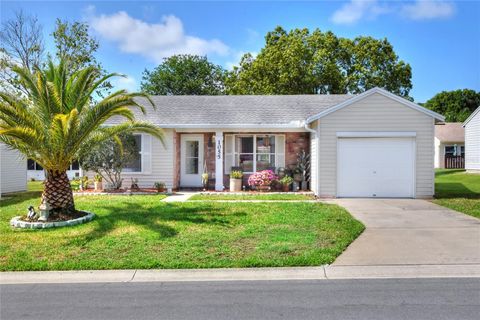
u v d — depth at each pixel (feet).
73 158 33.24
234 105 61.31
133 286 18.10
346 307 15.31
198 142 58.44
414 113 46.47
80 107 33.27
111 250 22.88
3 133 27.27
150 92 141.49
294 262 20.63
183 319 14.28
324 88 105.40
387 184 46.78
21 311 15.19
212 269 20.07
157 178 54.44
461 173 85.97
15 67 31.19
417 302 15.79
